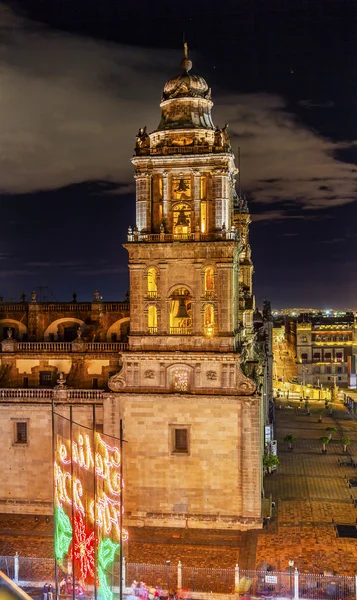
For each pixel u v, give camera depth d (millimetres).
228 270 59938
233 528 59219
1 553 53438
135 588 45719
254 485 59156
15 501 63312
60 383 63188
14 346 70938
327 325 194125
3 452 63656
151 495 60625
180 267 60656
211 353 59656
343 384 192875
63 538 52781
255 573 47750
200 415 60031
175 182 61562
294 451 91562
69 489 61469
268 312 119125
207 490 59969
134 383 61281
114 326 76625
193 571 48688
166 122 62719
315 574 48062
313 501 67188
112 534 53594
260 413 60688
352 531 58344
